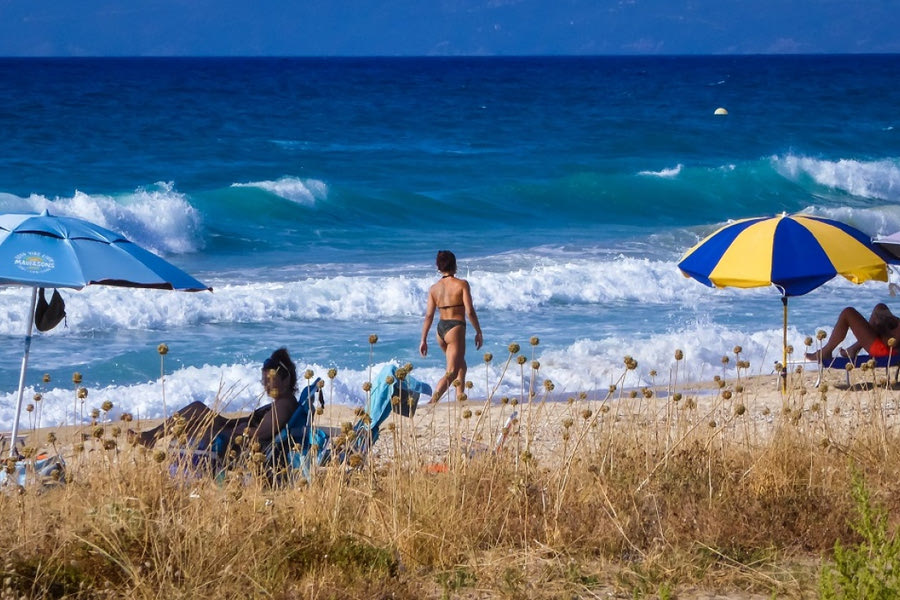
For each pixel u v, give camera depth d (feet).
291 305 148.25
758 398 101.04
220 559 44.27
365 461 59.21
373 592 43.60
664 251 214.69
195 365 120.88
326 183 259.60
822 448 63.05
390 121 551.18
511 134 479.82
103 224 217.15
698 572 47.57
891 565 36.70
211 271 183.73
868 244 82.69
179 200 224.74
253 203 246.88
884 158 398.83
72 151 365.61
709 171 315.37
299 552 46.62
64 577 42.52
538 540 51.70
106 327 135.85
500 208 277.44
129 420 59.62
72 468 57.11
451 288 100.99
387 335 137.80
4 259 54.49
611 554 50.19
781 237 81.61
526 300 159.02
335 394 110.42
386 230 242.37
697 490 56.95
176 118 525.34
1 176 297.53
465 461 58.29
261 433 63.46
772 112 629.51
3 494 49.19
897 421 81.87
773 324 148.05
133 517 45.37
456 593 45.83
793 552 50.98
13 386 109.60
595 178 294.87
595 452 63.31
